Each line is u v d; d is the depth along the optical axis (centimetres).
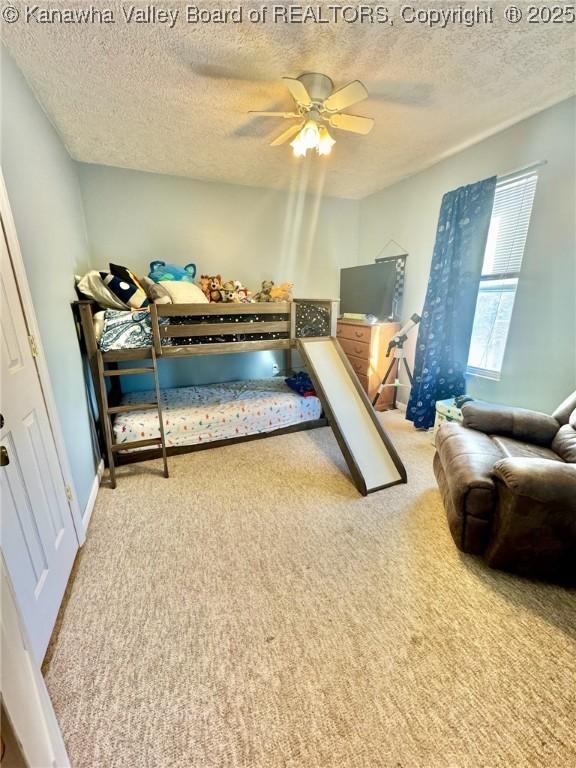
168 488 239
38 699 77
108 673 119
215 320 280
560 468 148
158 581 159
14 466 122
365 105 221
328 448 305
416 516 208
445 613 142
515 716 106
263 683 116
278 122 239
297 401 338
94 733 103
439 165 316
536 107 226
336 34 158
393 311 382
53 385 173
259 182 370
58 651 127
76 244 273
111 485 240
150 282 282
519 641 130
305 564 169
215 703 110
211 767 95
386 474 246
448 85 199
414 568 167
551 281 237
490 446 198
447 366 318
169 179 346
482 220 270
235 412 310
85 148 276
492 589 154
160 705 110
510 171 250
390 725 104
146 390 373
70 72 180
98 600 149
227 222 379
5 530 111
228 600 149
